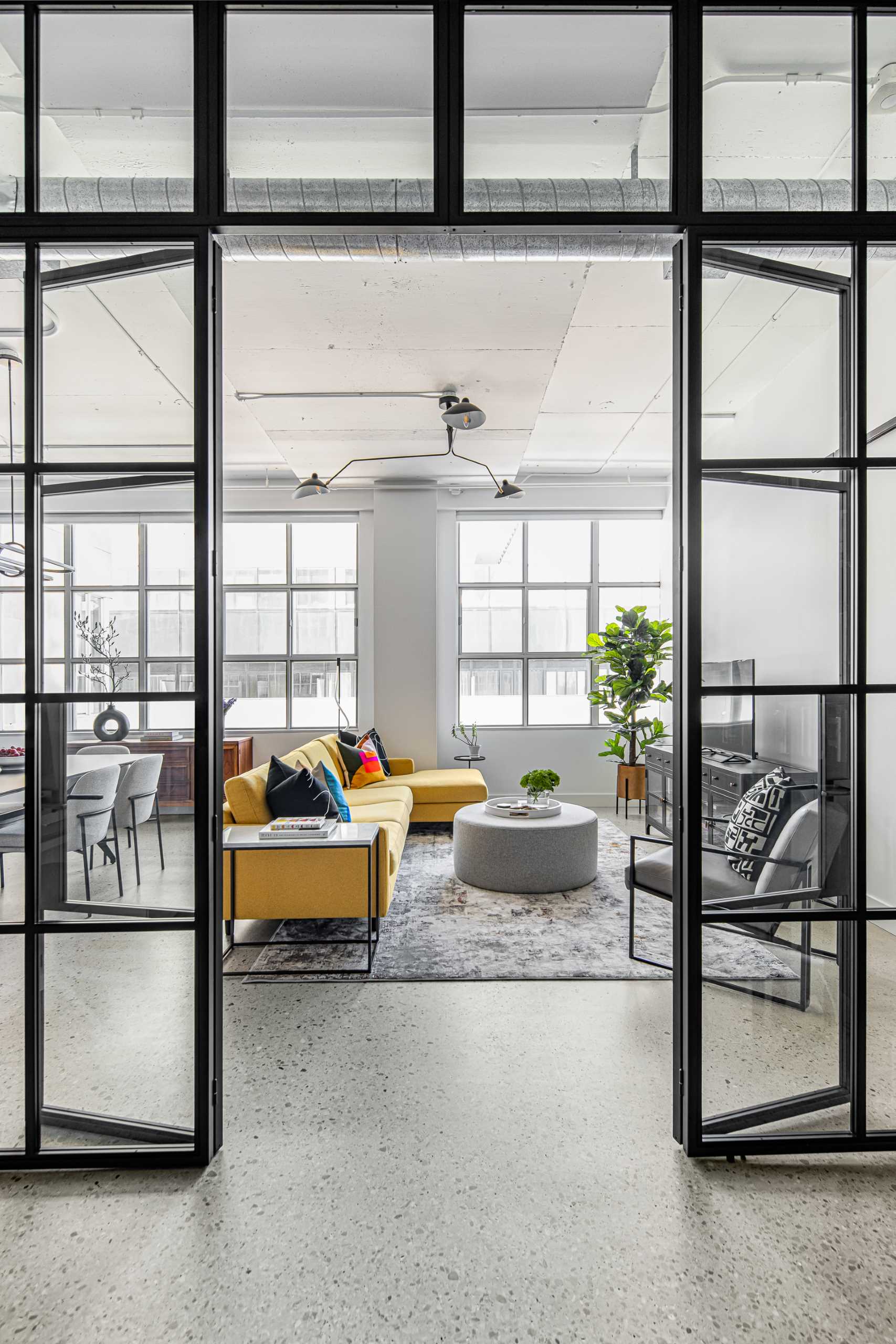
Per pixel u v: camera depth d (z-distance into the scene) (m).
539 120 1.91
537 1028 2.54
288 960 3.16
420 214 1.85
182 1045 1.84
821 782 1.91
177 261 1.86
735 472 1.88
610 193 1.88
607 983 2.92
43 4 1.83
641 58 1.88
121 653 1.87
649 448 6.04
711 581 1.87
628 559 7.09
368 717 6.86
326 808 3.69
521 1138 1.93
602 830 5.80
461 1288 1.45
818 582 1.91
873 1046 1.91
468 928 3.54
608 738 6.86
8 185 1.86
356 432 4.91
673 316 1.97
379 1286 1.46
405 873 4.54
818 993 1.91
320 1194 1.72
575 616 7.08
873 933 1.91
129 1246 1.57
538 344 3.56
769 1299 1.43
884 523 1.92
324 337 3.47
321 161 1.94
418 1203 1.69
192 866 1.85
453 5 1.84
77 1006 1.86
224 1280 1.48
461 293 3.07
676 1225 1.62
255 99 1.89
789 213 1.85
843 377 1.91
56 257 1.88
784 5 1.84
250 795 3.60
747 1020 1.89
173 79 1.85
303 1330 1.36
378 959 3.17
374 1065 2.30
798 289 1.90
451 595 6.95
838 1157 1.87
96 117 1.85
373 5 1.83
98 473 1.88
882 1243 1.57
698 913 1.86
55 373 1.88
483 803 4.79
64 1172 1.82
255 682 6.95
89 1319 1.39
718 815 1.88
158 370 1.88
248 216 1.84
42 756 1.87
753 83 1.86
